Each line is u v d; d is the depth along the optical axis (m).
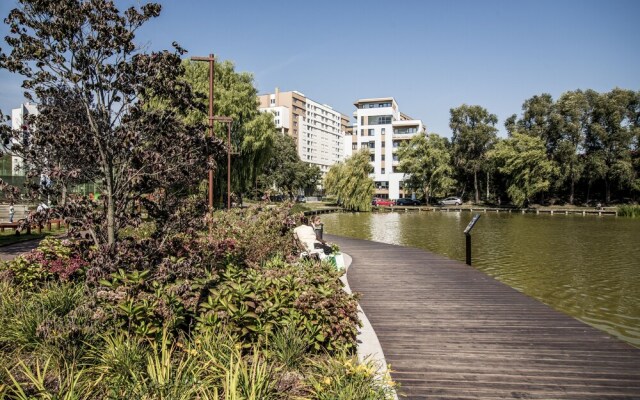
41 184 5.02
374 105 85.44
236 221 10.83
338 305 4.64
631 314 9.03
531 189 52.41
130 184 5.02
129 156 4.91
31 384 3.30
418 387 3.93
